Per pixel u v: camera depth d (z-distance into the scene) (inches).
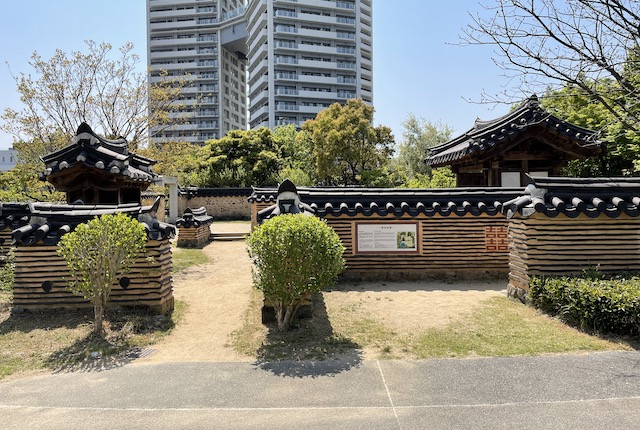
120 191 392.2
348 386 173.5
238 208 1159.0
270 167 1331.2
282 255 227.6
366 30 2770.7
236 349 224.5
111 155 360.8
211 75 2773.1
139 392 171.8
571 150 462.6
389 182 1099.3
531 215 285.3
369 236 386.3
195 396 167.3
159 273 276.2
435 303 302.7
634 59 226.4
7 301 288.0
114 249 237.3
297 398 163.8
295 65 2486.5
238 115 3073.3
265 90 2507.4
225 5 2967.5
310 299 268.7
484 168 511.8
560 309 250.8
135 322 255.0
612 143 535.8
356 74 2640.3
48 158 360.5
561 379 174.9
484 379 177.0
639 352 201.9
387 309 288.4
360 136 1164.5
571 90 255.8
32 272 271.1
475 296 323.0
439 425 141.9
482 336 230.5
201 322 275.7
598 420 142.9
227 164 1307.8
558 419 144.1
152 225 278.1
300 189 405.7
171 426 144.3
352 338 232.7
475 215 382.0
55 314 267.6
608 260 285.7
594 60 213.5
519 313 270.1
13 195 513.7
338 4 2586.1
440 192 395.2
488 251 389.4
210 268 461.7
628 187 286.8
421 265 387.5
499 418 145.7
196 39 2778.1
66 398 167.2
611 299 222.1
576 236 287.1
